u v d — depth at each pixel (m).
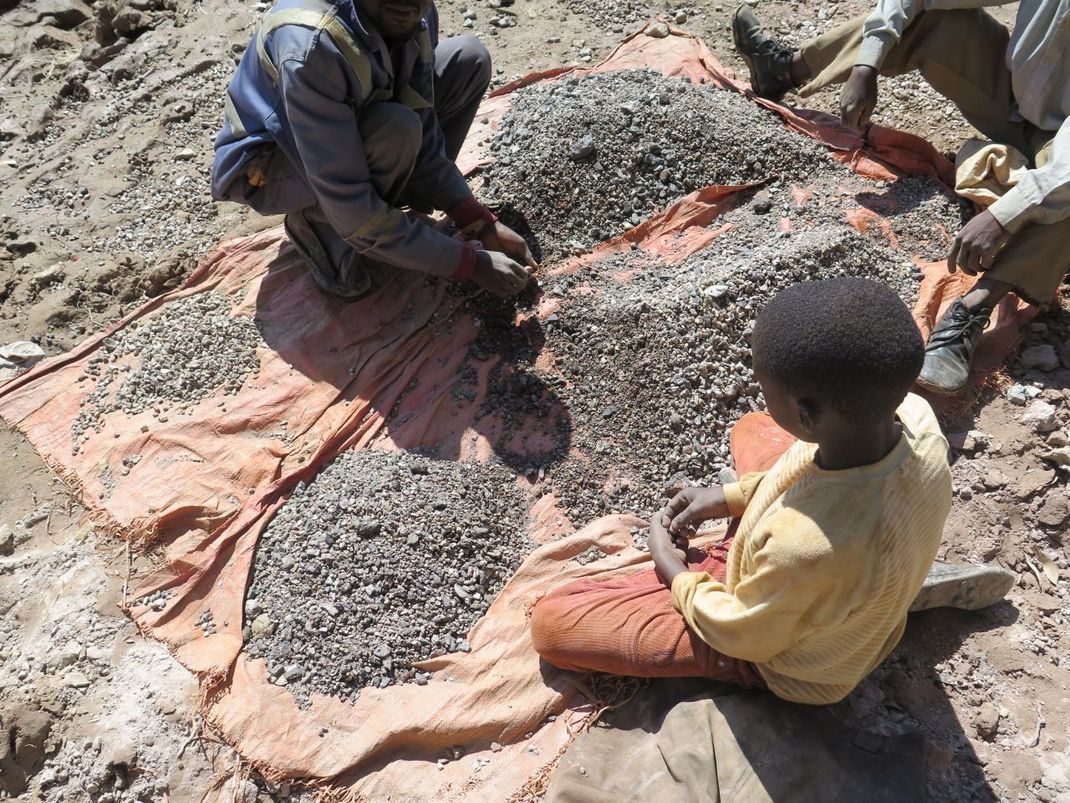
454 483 2.98
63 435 3.28
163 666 2.66
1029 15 3.26
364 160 3.04
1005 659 2.56
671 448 3.02
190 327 3.50
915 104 4.28
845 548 1.80
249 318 3.50
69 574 2.91
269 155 3.21
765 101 4.07
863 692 2.46
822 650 2.07
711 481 2.99
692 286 3.27
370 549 2.79
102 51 4.97
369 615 2.69
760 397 3.17
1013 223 2.93
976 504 2.89
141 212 4.16
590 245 3.59
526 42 4.80
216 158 3.31
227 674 2.61
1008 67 3.41
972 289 3.13
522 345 3.31
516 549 2.88
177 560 2.86
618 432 3.08
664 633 2.34
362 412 3.20
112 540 2.97
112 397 3.36
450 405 3.21
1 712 2.60
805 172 3.82
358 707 2.54
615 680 2.52
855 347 1.64
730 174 3.78
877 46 3.55
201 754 2.50
